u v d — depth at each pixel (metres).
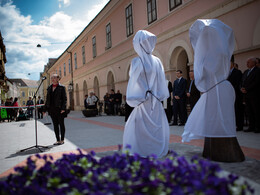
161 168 1.58
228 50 3.29
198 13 9.05
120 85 16.77
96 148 4.64
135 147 3.15
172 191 1.23
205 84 3.36
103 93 20.19
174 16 10.50
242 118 6.17
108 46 18.67
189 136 3.59
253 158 3.34
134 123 3.22
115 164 1.61
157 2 11.71
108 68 18.78
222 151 3.23
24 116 16.02
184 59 11.01
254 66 5.77
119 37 16.53
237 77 6.25
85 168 1.66
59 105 5.52
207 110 3.30
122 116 13.77
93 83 22.73
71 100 31.17
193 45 3.65
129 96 3.21
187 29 9.62
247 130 5.94
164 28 11.29
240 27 7.31
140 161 1.69
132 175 1.50
